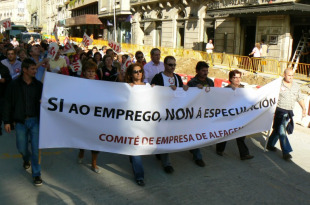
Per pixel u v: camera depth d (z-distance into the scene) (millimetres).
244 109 5695
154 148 4922
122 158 5848
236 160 5926
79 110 4598
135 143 4828
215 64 18500
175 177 5078
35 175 4613
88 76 4957
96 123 4676
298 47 16875
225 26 21250
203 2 23812
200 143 5266
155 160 5789
